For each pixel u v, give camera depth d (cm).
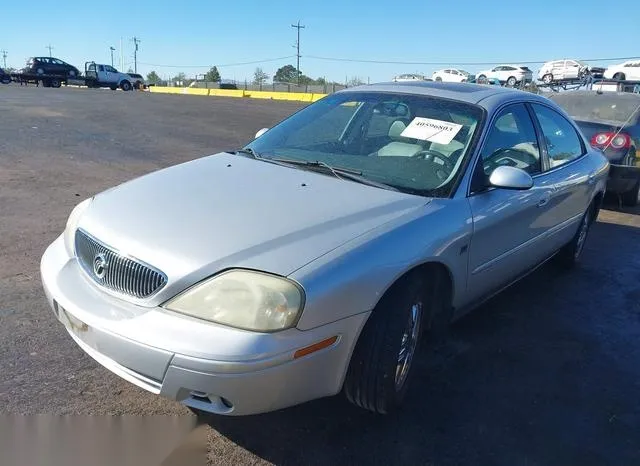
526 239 417
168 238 269
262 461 271
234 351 235
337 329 256
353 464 273
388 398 289
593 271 566
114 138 1289
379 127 394
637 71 3462
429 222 307
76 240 306
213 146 1261
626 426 316
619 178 827
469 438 297
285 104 3038
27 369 328
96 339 260
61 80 4591
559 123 493
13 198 704
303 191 317
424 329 340
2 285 439
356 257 264
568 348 402
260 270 249
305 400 260
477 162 357
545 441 299
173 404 306
